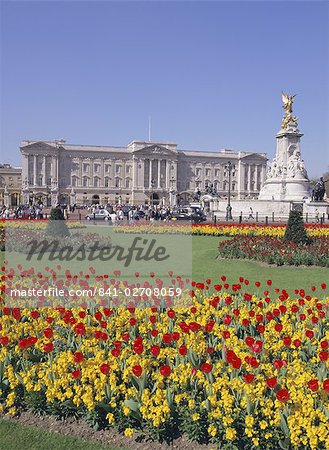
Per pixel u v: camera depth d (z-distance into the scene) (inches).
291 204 2169.0
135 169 5935.0
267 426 228.5
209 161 6294.3
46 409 261.6
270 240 886.4
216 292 518.6
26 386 261.7
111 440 242.4
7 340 300.0
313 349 316.5
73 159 5797.2
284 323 357.7
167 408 235.9
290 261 745.6
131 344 331.3
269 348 315.6
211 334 341.7
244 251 817.5
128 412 238.8
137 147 5930.1
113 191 5910.4
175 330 345.4
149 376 276.4
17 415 263.1
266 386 249.8
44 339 318.7
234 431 223.9
